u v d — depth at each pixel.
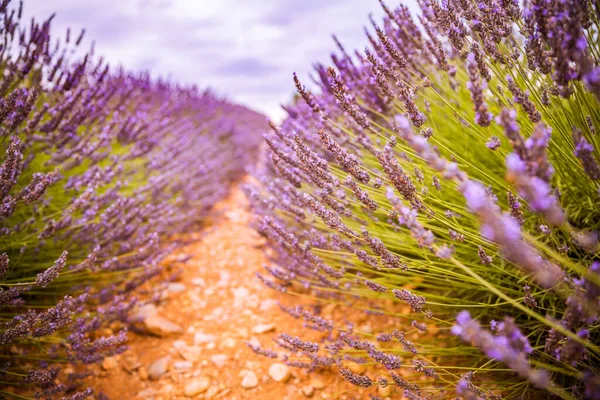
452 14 0.34
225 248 0.83
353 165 0.33
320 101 0.56
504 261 0.38
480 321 0.42
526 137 0.38
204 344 0.52
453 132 0.51
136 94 0.92
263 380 0.45
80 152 0.57
